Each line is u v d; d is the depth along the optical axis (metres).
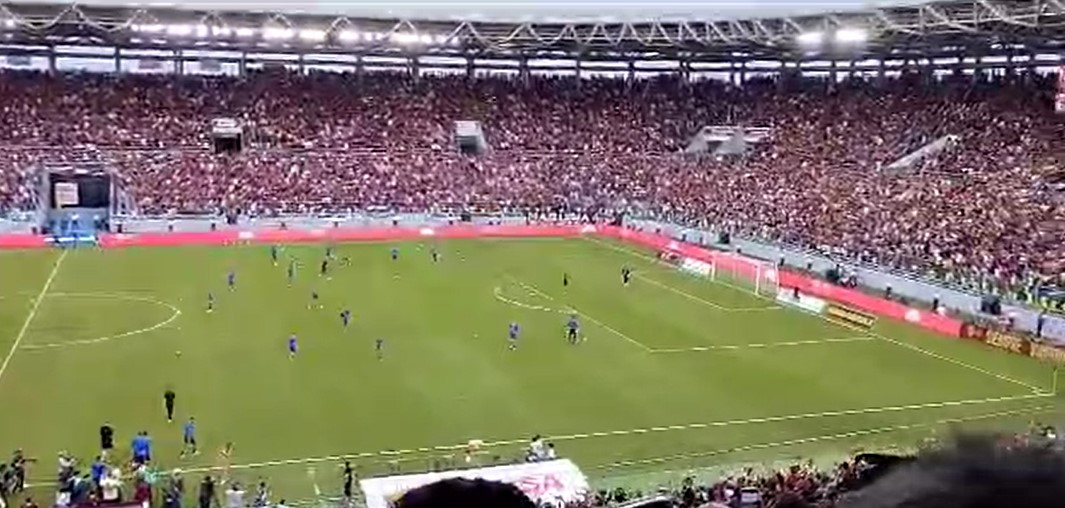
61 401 40.19
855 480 3.12
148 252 79.56
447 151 107.12
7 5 93.38
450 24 105.69
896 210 79.06
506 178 103.62
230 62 115.25
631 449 35.84
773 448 36.00
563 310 60.09
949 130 95.56
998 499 2.54
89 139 98.62
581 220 98.31
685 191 99.31
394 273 71.75
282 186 96.38
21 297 60.53
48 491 31.31
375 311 58.38
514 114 115.62
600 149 111.44
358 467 33.75
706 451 35.66
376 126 109.38
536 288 67.06
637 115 117.88
